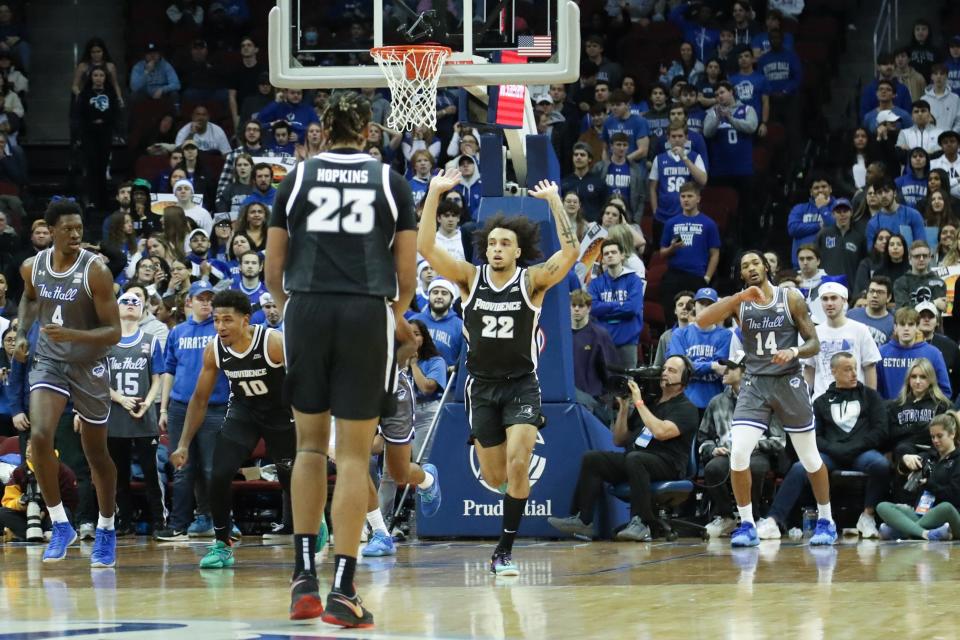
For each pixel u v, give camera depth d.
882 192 24.25
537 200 17.61
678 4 35.00
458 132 28.88
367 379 8.70
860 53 36.66
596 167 28.22
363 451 8.73
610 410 20.33
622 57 34.38
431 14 16.47
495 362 13.37
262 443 21.03
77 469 19.97
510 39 16.72
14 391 19.50
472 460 18.11
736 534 16.75
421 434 19.44
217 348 13.82
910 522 17.52
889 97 30.11
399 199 8.96
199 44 34.22
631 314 21.95
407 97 16.53
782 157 31.31
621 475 18.03
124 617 9.29
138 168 31.31
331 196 8.87
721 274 27.30
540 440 17.97
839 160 31.30
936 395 18.61
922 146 28.55
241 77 34.06
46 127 37.28
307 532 8.76
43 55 37.97
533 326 13.34
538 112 29.97
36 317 15.02
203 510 19.70
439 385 19.39
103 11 38.41
